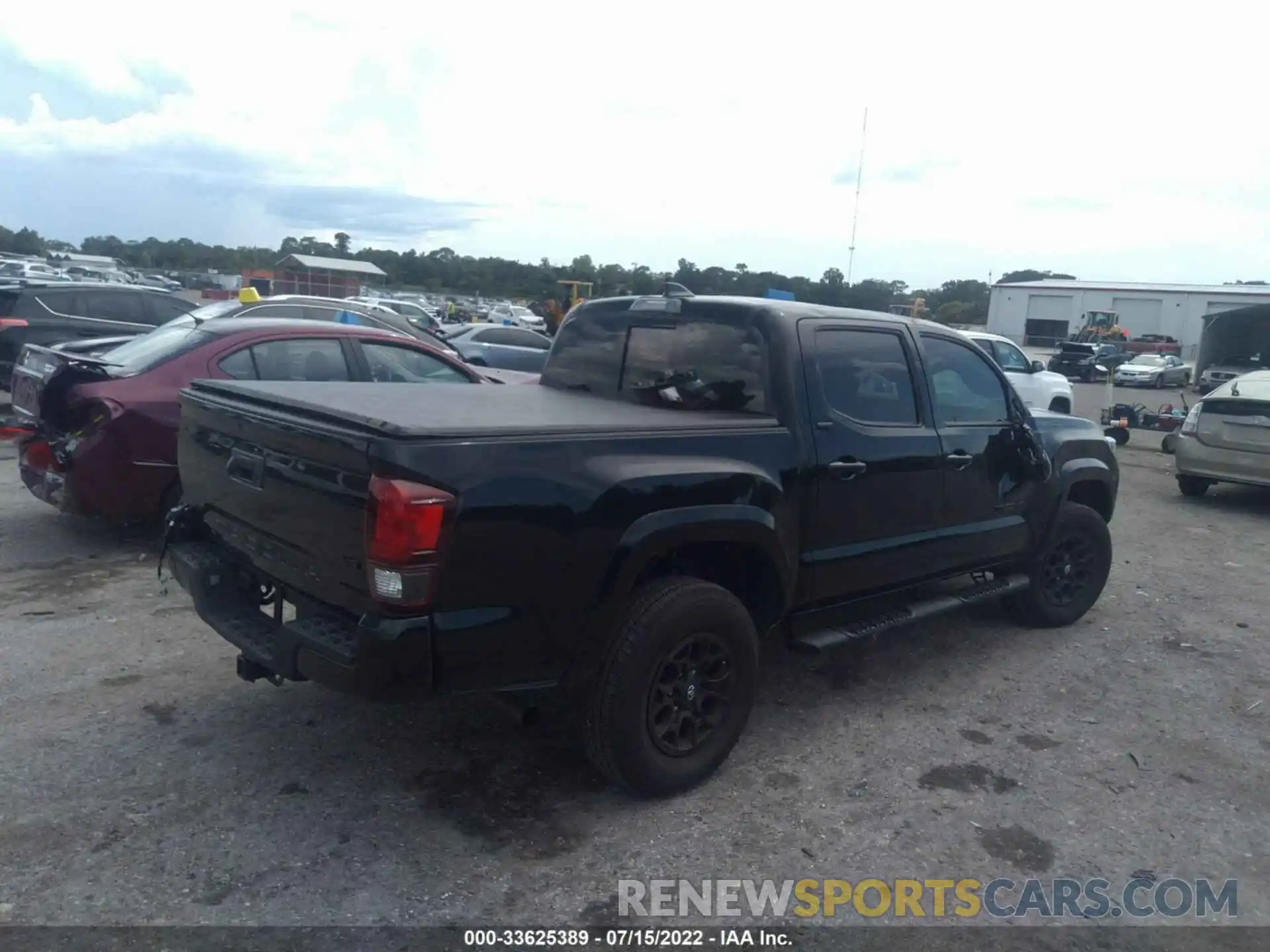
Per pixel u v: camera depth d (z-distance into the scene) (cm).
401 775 414
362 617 334
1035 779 432
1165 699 526
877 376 487
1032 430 563
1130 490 1188
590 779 418
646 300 504
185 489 458
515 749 441
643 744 386
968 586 569
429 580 328
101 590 627
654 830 381
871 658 572
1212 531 962
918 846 377
